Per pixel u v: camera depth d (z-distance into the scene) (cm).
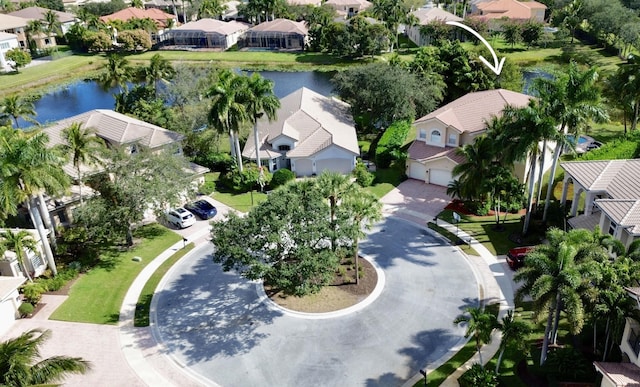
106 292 3706
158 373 2908
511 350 2975
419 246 4172
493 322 2623
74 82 11088
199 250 4247
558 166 5347
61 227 4475
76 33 13175
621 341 2717
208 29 13212
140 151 4753
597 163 4066
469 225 4481
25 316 3441
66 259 4119
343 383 2794
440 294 3541
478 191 4422
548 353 2809
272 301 3516
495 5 13175
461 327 3209
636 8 11906
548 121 3772
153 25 13812
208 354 3047
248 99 5166
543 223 4266
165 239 4462
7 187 3375
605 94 6731
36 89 10475
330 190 3497
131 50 13262
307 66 11544
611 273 2558
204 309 3466
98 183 4228
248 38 13212
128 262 4097
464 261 3934
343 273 3781
